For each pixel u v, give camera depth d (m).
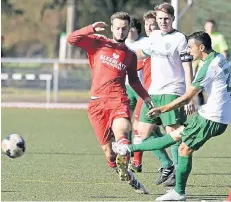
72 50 102.56
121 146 19.97
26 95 63.12
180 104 19.97
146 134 23.58
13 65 78.75
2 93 62.34
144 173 25.98
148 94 21.72
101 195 21.02
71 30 98.31
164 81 23.12
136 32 26.33
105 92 21.00
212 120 19.58
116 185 22.91
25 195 20.83
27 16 112.19
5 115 50.97
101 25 20.92
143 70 25.59
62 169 26.44
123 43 21.23
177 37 22.98
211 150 33.59
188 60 22.73
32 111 54.41
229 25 73.75
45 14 112.38
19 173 25.23
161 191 22.00
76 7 107.00
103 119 21.06
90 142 35.88
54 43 114.44
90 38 21.12
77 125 44.59
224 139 38.62
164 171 23.16
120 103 20.92
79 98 62.16
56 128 42.59
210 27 37.56
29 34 113.38
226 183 23.80
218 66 19.42
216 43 37.66
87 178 24.33
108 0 105.81
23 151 20.53
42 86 63.59
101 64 21.06
